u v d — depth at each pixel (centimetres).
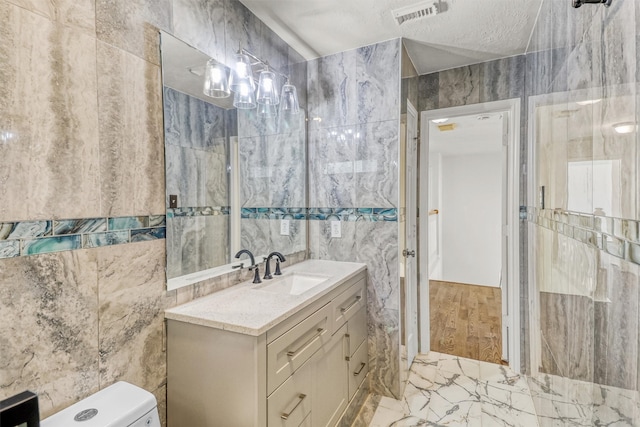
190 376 126
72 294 102
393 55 209
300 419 137
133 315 120
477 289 473
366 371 216
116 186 115
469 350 280
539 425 185
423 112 267
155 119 129
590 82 105
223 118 167
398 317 212
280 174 212
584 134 111
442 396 216
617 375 86
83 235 105
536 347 198
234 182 175
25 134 91
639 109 73
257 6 176
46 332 96
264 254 197
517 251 240
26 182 91
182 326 128
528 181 224
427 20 188
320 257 236
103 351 110
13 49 88
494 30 200
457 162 590
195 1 146
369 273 219
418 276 271
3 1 86
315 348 149
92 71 107
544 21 170
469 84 252
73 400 102
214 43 156
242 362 115
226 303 140
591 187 105
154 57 128
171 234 137
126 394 105
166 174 134
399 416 197
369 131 217
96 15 108
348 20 188
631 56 77
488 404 207
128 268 119
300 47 219
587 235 108
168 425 132
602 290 96
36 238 93
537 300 195
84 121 105
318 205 236
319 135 234
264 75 183
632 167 77
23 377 90
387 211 213
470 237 580
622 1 82
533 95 207
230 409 118
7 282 87
